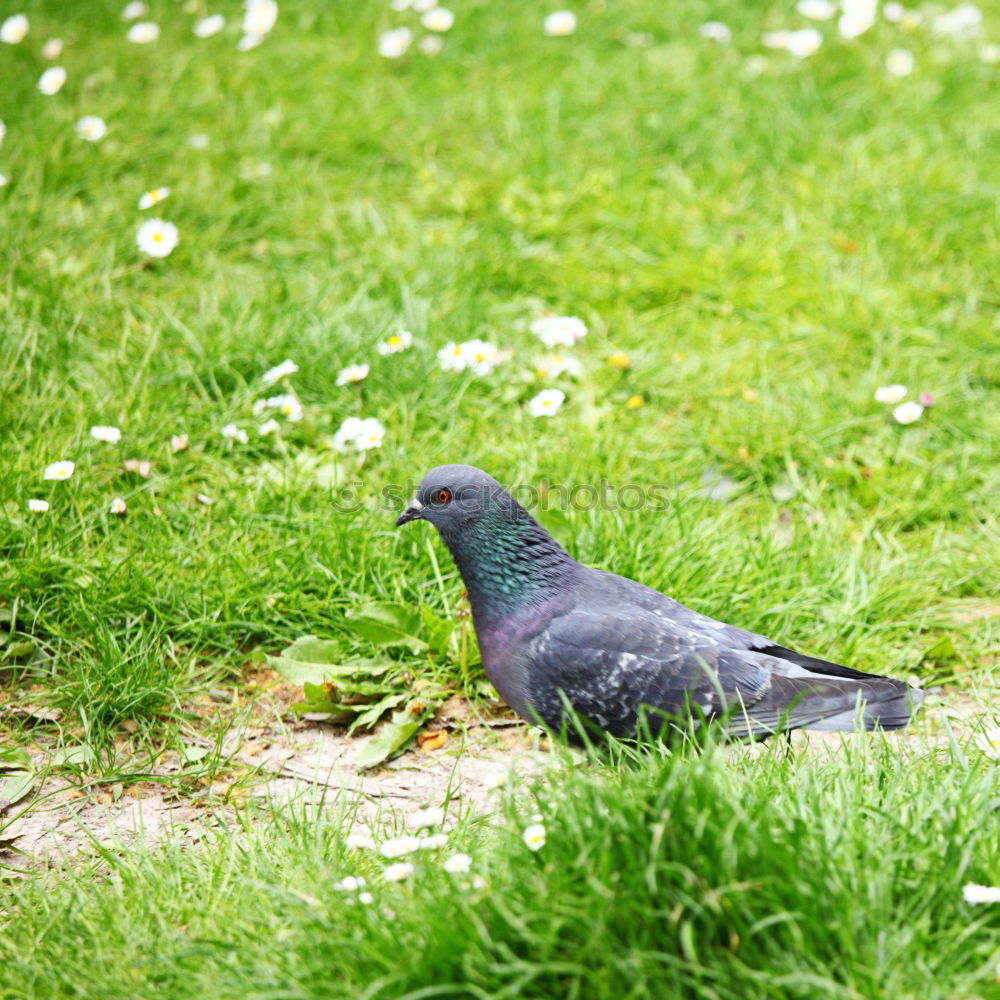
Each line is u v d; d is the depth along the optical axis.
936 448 8.41
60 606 6.80
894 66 12.33
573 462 7.99
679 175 11.04
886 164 10.99
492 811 5.64
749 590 7.04
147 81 12.30
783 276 9.85
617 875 4.21
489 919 4.20
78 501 7.39
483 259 9.94
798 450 8.30
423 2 13.34
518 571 5.68
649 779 4.77
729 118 11.71
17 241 9.63
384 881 4.83
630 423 8.61
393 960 4.19
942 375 8.88
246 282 9.77
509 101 12.07
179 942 4.59
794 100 11.89
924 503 7.91
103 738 6.16
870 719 5.33
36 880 5.26
